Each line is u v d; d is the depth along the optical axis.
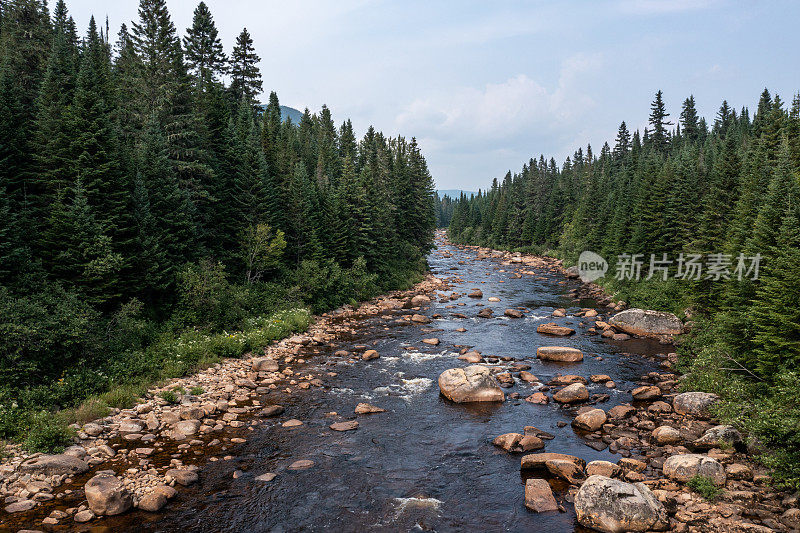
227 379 21.69
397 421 17.91
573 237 78.19
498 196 148.75
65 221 21.19
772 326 17.08
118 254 21.84
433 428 17.31
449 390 20.19
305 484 13.11
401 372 24.00
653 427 16.89
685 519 10.88
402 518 11.55
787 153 29.11
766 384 16.73
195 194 30.80
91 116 23.58
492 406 19.56
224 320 28.52
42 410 15.06
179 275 26.62
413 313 40.19
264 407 19.00
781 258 17.62
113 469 13.08
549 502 12.02
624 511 10.74
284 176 43.84
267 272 38.53
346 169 49.78
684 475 12.72
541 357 26.62
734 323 20.73
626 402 19.86
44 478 12.02
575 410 19.06
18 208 22.14
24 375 16.39
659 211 46.91
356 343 29.89
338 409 19.00
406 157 68.75
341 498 12.45
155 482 12.53
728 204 34.81
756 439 13.84
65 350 18.22
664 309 37.09
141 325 22.55
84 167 22.75
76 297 20.00
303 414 18.39
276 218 39.59
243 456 14.65
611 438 16.31
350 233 47.47
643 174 64.38
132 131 30.00
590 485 11.56
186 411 17.14
